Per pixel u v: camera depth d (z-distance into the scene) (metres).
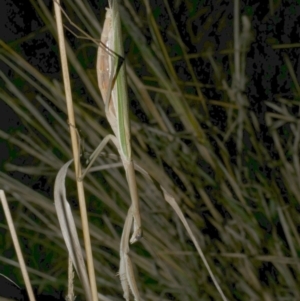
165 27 0.69
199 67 0.69
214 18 0.70
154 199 0.59
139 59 0.69
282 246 0.60
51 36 0.73
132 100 0.65
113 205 0.60
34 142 0.62
